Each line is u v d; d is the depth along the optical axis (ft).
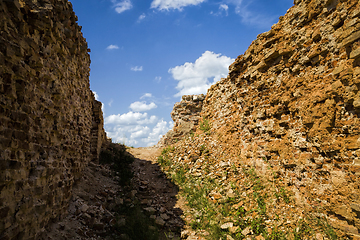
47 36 16.11
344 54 16.61
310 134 18.90
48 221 16.01
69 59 22.26
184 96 54.54
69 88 22.68
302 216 19.04
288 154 22.06
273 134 24.79
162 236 21.85
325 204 17.28
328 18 18.26
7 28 11.76
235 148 32.19
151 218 24.43
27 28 13.60
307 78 20.07
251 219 21.56
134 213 24.76
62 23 20.36
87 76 32.45
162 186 33.09
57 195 17.62
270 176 24.04
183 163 37.68
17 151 12.32
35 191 13.97
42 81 15.65
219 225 22.52
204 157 36.11
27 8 13.71
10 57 11.65
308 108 19.26
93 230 19.20
